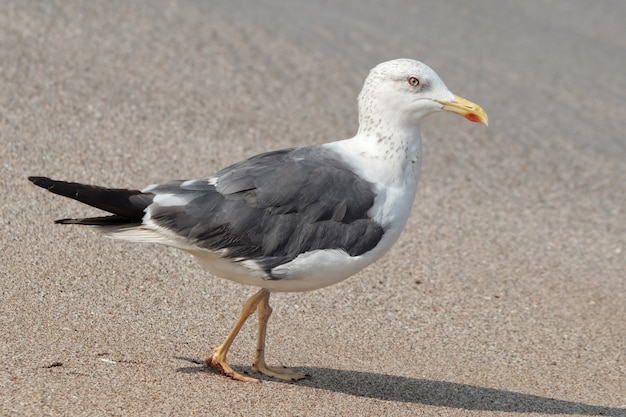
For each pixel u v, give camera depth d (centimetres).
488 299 1224
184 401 854
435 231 1402
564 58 2264
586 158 1784
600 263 1387
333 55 2000
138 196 880
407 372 1002
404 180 952
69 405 812
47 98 1533
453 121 1856
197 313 1075
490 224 1461
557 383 1020
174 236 880
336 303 1154
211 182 905
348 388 942
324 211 902
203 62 1822
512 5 2617
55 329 975
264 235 888
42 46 1719
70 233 1187
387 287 1216
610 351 1120
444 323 1144
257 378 937
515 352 1091
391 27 2275
